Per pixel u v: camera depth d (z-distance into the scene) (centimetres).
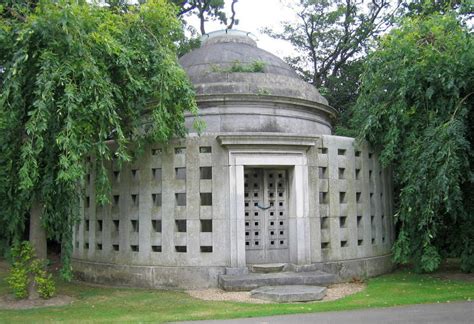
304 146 1195
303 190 1188
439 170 1091
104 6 1077
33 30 893
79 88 921
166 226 1177
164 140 1123
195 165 1172
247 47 1639
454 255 1315
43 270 1064
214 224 1150
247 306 920
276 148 1173
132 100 1073
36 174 904
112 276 1246
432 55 1170
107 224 1289
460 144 1098
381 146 1382
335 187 1260
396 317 789
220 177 1162
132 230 1238
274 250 1216
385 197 1427
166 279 1157
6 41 941
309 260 1175
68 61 916
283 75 1506
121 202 1258
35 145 920
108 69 1021
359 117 1380
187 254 1153
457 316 786
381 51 1312
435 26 1197
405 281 1209
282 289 1017
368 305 898
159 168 1202
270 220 1226
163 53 1075
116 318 847
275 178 1240
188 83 1152
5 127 973
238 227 1136
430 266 1176
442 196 1130
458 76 1144
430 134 1134
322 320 779
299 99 1411
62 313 905
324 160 1253
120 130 962
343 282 1209
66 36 908
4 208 1045
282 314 837
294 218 1188
